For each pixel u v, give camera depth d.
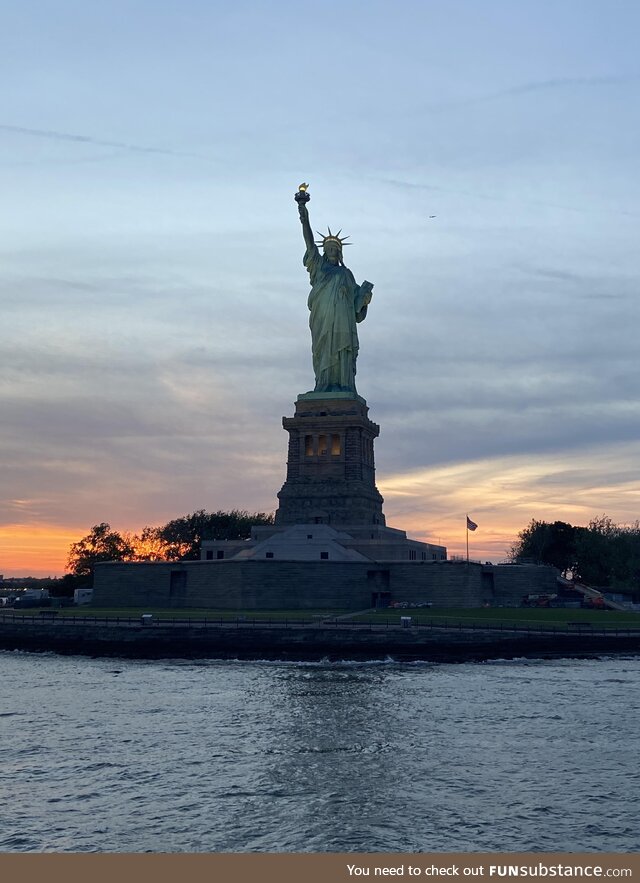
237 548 195.88
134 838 50.25
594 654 133.62
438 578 168.50
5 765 66.25
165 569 178.25
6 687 105.75
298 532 185.12
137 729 79.31
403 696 96.00
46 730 79.12
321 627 136.00
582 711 86.06
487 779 61.41
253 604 164.75
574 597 188.25
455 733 76.38
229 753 69.69
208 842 49.47
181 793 58.59
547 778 61.50
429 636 133.25
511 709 87.44
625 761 66.19
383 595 172.12
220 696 97.38
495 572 179.75
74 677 115.25
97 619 147.62
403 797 57.31
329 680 109.69
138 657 140.12
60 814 54.47
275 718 83.81
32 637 147.00
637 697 94.31
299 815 53.91
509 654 132.38
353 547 184.12
